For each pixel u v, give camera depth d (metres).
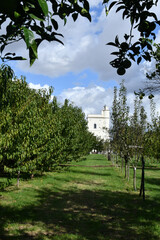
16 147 9.16
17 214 7.59
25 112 9.97
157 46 5.43
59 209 8.60
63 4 1.77
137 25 2.33
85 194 11.45
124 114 14.96
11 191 11.07
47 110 13.99
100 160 39.91
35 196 10.41
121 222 7.16
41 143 11.86
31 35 1.03
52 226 6.69
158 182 15.77
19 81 10.45
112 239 5.71
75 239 5.66
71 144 20.95
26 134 9.79
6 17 1.35
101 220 7.34
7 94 8.61
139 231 6.31
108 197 10.81
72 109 28.28
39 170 15.11
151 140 13.98
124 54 2.47
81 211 8.40
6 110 8.83
